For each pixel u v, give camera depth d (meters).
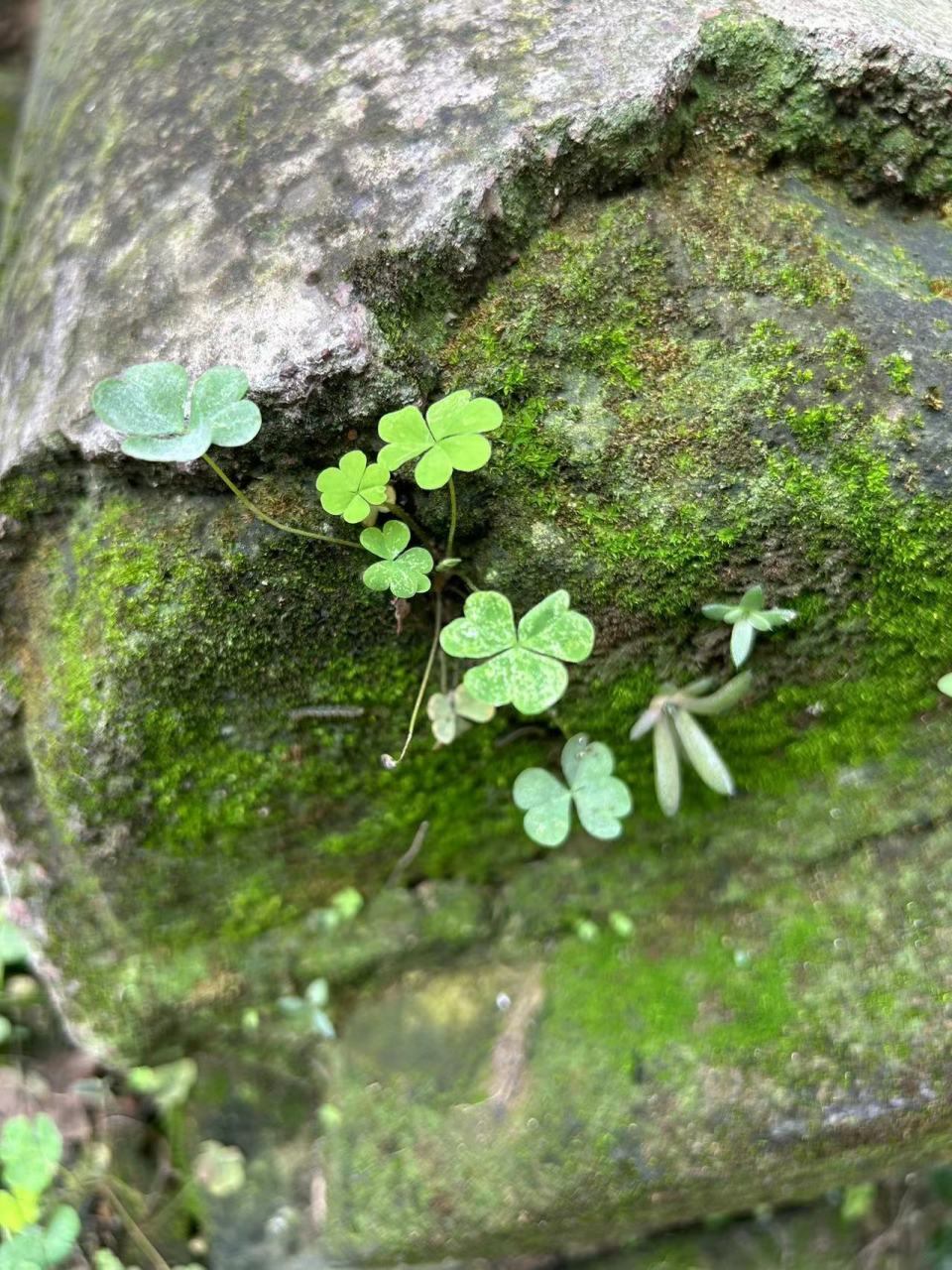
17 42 0.37
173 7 0.19
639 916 0.18
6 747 0.17
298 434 0.15
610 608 0.16
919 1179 0.20
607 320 0.16
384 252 0.15
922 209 0.16
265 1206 0.19
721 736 0.17
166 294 0.16
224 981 0.19
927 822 0.17
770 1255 0.20
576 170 0.16
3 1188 0.19
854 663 0.16
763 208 0.16
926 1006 0.16
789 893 0.17
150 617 0.16
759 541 0.15
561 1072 0.17
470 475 0.16
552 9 0.16
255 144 0.16
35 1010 0.22
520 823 0.18
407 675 0.17
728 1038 0.17
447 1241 0.17
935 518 0.15
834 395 0.15
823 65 0.16
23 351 0.17
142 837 0.17
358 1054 0.19
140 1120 0.20
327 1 0.18
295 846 0.18
